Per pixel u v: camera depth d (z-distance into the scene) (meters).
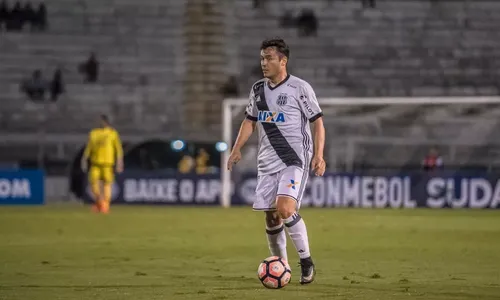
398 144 104.81
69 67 116.56
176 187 92.06
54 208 86.69
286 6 122.12
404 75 118.88
